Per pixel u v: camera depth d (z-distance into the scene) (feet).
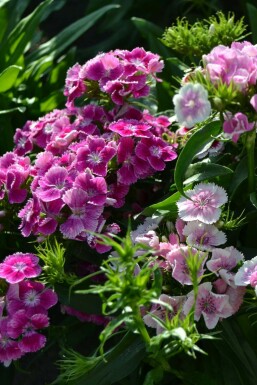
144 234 2.35
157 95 2.83
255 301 2.31
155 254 2.31
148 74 2.56
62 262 2.33
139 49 2.56
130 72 2.51
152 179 2.58
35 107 3.04
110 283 2.04
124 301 2.03
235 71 2.21
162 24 3.53
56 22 3.77
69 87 2.62
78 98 2.95
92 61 2.53
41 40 3.69
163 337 2.09
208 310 2.26
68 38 3.15
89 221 2.36
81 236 2.38
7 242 2.64
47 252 2.34
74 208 2.36
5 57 3.08
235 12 3.56
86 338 2.64
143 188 2.61
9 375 2.64
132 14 3.55
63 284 2.42
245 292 2.30
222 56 2.22
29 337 2.35
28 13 3.82
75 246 2.47
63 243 2.46
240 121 2.20
